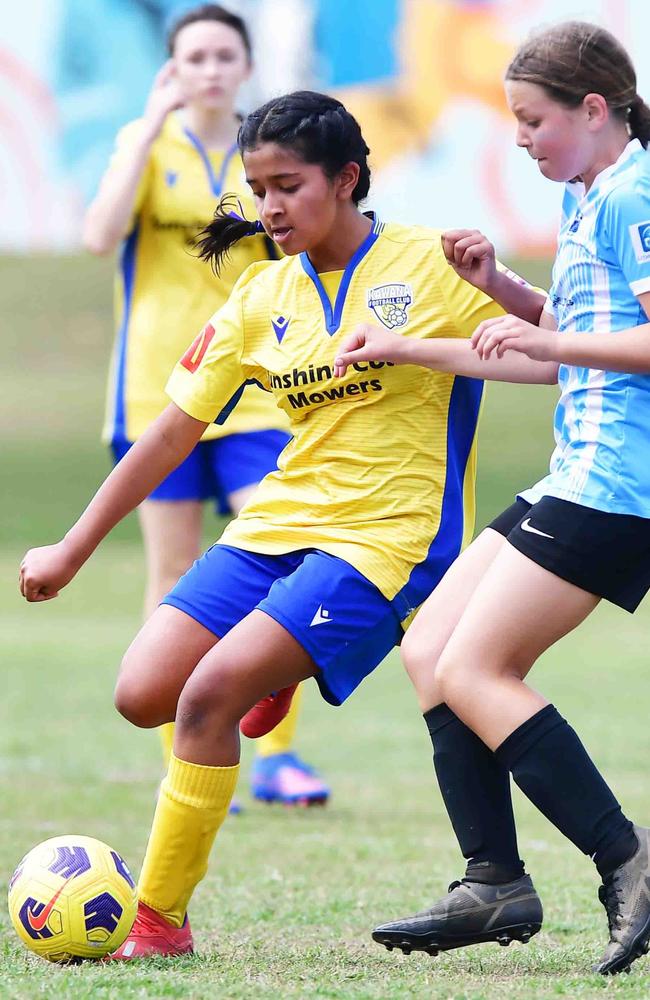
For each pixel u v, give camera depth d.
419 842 20.72
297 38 75.50
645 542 12.15
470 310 13.62
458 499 13.78
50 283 104.56
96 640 44.25
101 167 79.56
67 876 12.91
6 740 29.50
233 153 22.69
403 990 11.56
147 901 13.32
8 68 79.31
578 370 12.54
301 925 15.11
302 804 23.72
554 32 12.50
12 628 46.75
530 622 12.25
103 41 78.62
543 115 12.41
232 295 14.23
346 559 13.12
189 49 22.45
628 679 38.03
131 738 30.25
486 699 12.26
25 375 92.38
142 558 63.53
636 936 12.05
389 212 77.06
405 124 76.88
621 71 12.45
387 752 29.62
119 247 23.23
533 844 21.14
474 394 13.96
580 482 12.20
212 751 12.95
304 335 13.62
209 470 22.22
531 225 77.25
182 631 13.55
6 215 80.12
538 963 13.02
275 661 12.87
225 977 12.17
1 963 12.84
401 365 13.38
